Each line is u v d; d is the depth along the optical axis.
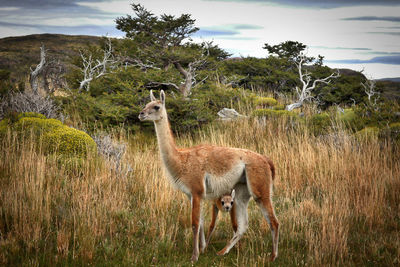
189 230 5.78
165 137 5.18
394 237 5.70
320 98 18.50
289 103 16.48
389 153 8.96
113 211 5.89
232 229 6.07
